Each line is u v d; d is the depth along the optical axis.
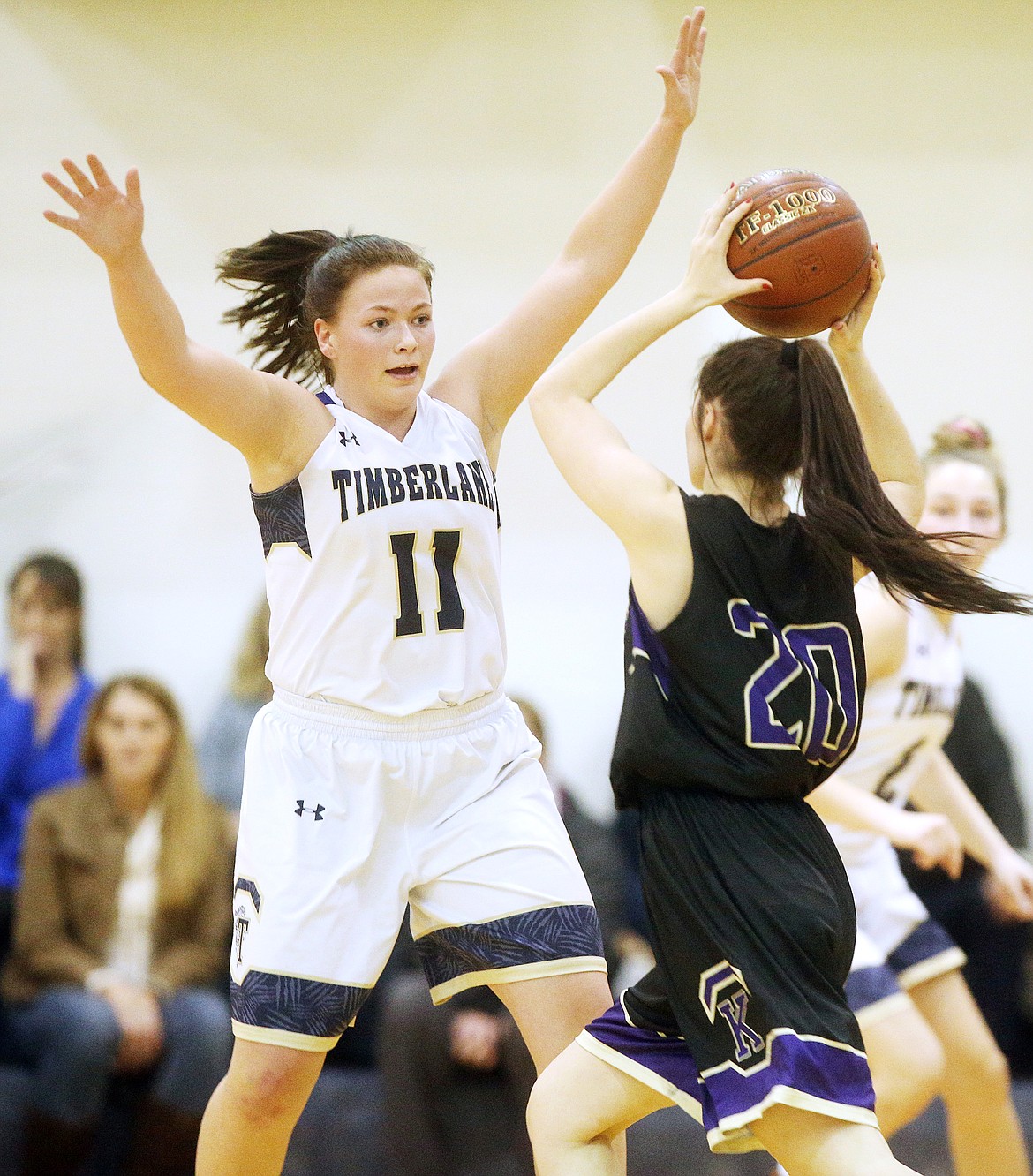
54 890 18.12
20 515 22.78
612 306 22.86
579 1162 8.75
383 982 19.28
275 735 9.71
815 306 9.08
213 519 23.02
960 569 8.71
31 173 23.12
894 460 9.68
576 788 22.34
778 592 8.70
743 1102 8.19
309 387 10.76
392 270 9.55
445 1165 16.83
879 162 23.02
